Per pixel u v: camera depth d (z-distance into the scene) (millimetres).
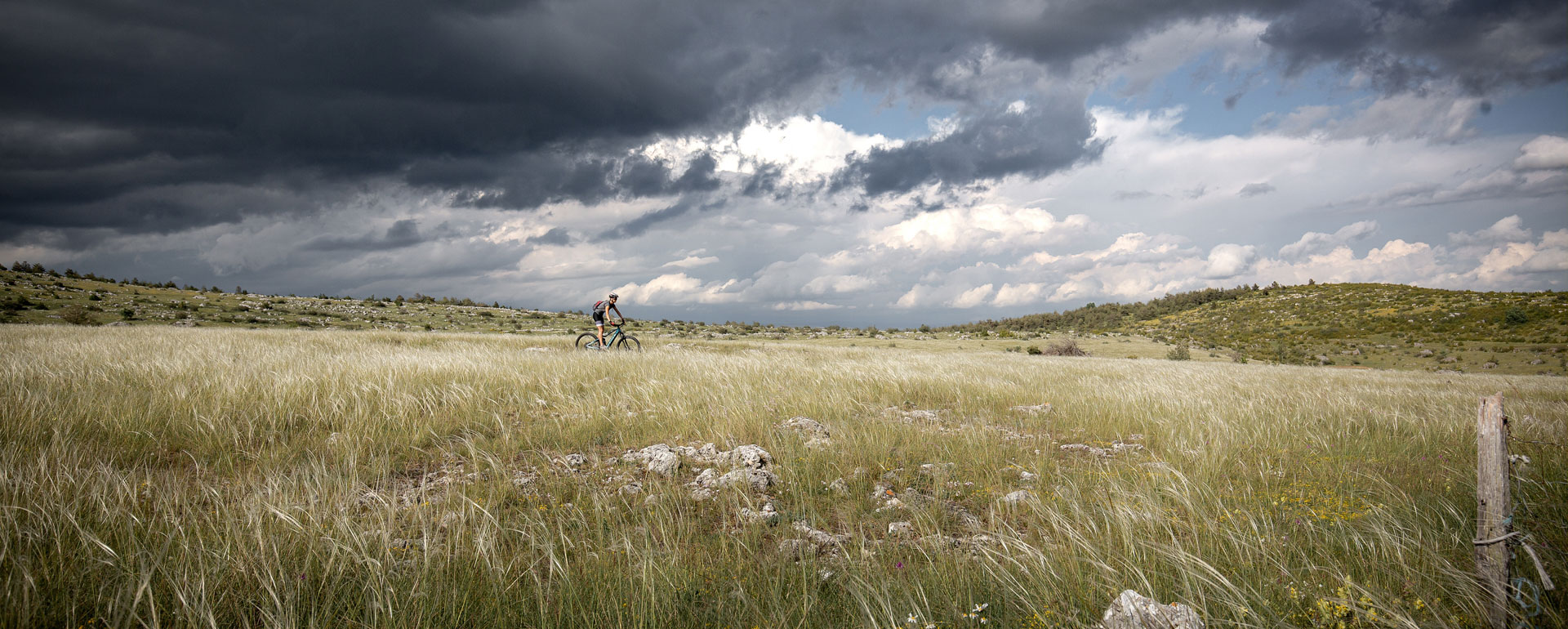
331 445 6125
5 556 3074
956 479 5828
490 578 3283
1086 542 3869
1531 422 8820
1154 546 3828
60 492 3998
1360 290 147750
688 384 10453
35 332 18484
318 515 4027
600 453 6488
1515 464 5930
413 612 2969
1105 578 3428
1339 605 3047
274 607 2939
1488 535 3125
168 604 2949
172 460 5629
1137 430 8773
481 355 13461
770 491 5430
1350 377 20359
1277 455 6984
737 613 3141
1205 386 14633
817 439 6980
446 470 5504
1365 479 5863
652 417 8008
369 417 7230
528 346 20578
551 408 8641
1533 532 4230
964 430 7945
